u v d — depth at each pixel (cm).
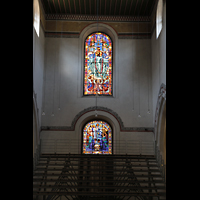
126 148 1842
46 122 1855
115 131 1864
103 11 1967
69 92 1906
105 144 1917
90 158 1742
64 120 1867
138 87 1919
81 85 1928
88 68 1983
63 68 1933
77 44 1970
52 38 1966
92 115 1880
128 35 1986
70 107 1886
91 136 1923
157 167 1725
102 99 1905
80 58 1955
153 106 1856
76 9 1939
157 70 1730
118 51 1967
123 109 1892
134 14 1991
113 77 1967
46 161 1750
